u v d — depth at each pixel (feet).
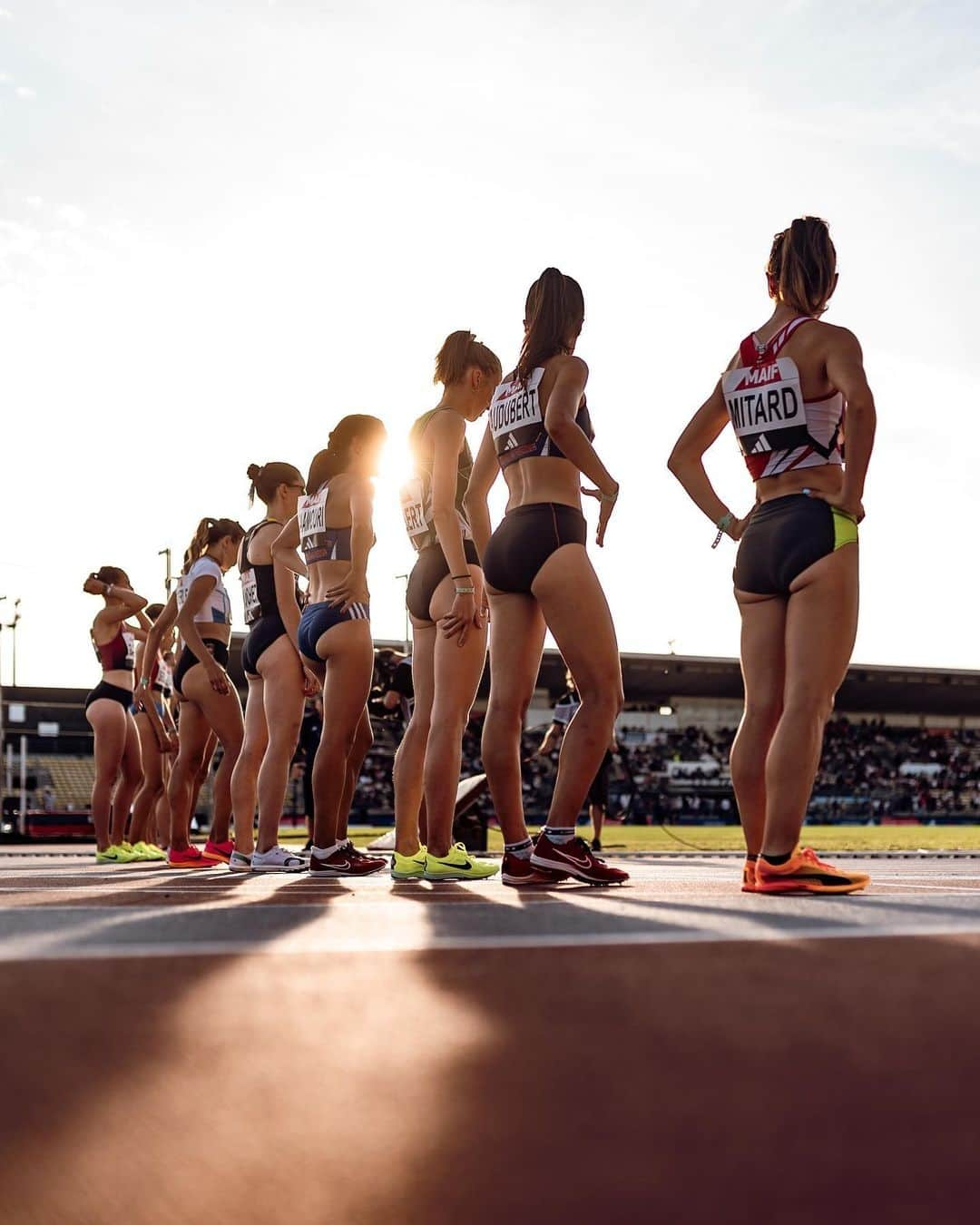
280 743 21.77
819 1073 3.95
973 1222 2.66
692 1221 2.65
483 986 5.63
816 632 12.76
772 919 8.67
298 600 23.11
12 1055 4.24
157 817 34.83
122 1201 2.76
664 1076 3.92
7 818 131.64
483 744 15.35
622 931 7.83
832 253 13.50
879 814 170.71
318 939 7.59
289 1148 3.16
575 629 14.71
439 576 17.83
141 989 5.60
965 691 173.06
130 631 31.58
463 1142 3.20
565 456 14.62
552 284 15.14
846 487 12.75
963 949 6.77
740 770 13.80
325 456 19.38
